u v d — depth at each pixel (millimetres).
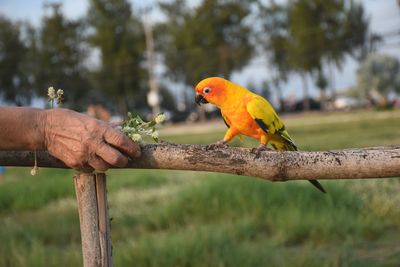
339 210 7367
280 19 58406
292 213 7047
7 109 2137
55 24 56312
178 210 7734
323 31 53625
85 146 2098
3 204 9953
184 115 62156
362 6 55062
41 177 13289
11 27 58344
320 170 2104
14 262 5609
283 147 3842
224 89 3559
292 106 61281
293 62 55188
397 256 5488
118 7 56594
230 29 56375
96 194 2246
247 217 7125
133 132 2182
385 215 7293
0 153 2340
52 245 6797
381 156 2064
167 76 60500
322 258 5617
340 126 25875
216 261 5371
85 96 61594
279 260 5379
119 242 6406
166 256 5516
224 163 2162
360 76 51875
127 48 56938
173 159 2180
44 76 57156
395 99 50094
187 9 57188
